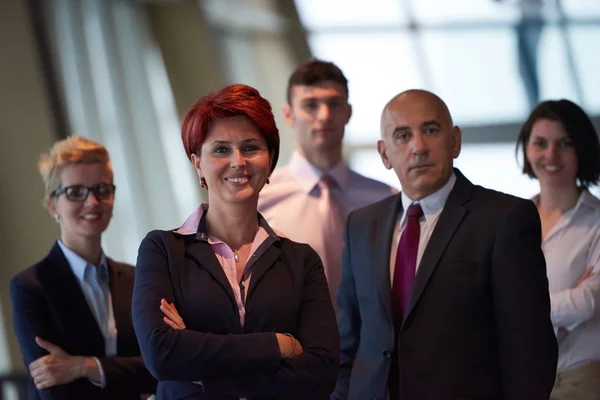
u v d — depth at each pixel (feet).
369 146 72.59
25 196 36.09
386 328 17.48
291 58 68.85
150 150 50.06
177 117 52.44
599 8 75.82
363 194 24.17
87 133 43.57
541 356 16.26
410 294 17.12
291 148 65.98
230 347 14.43
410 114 17.54
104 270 20.27
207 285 15.10
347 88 24.08
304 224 23.63
